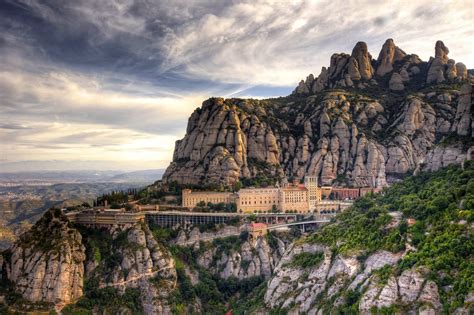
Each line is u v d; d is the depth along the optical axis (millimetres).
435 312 196875
